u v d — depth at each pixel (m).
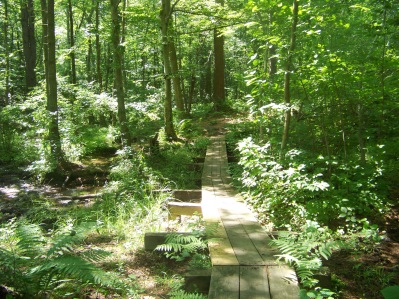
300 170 6.40
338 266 4.76
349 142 7.72
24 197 9.04
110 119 19.14
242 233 4.92
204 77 31.02
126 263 4.87
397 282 4.38
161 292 4.11
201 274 3.98
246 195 6.80
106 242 5.71
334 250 5.12
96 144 13.11
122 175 9.24
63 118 13.86
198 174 9.62
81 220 6.92
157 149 11.11
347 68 6.66
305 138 7.81
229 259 4.05
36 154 12.19
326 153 7.72
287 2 6.81
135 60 24.31
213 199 6.78
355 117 7.62
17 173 11.28
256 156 6.59
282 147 6.94
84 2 20.53
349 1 7.07
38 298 3.56
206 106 21.73
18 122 14.40
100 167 11.45
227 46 28.22
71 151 11.75
